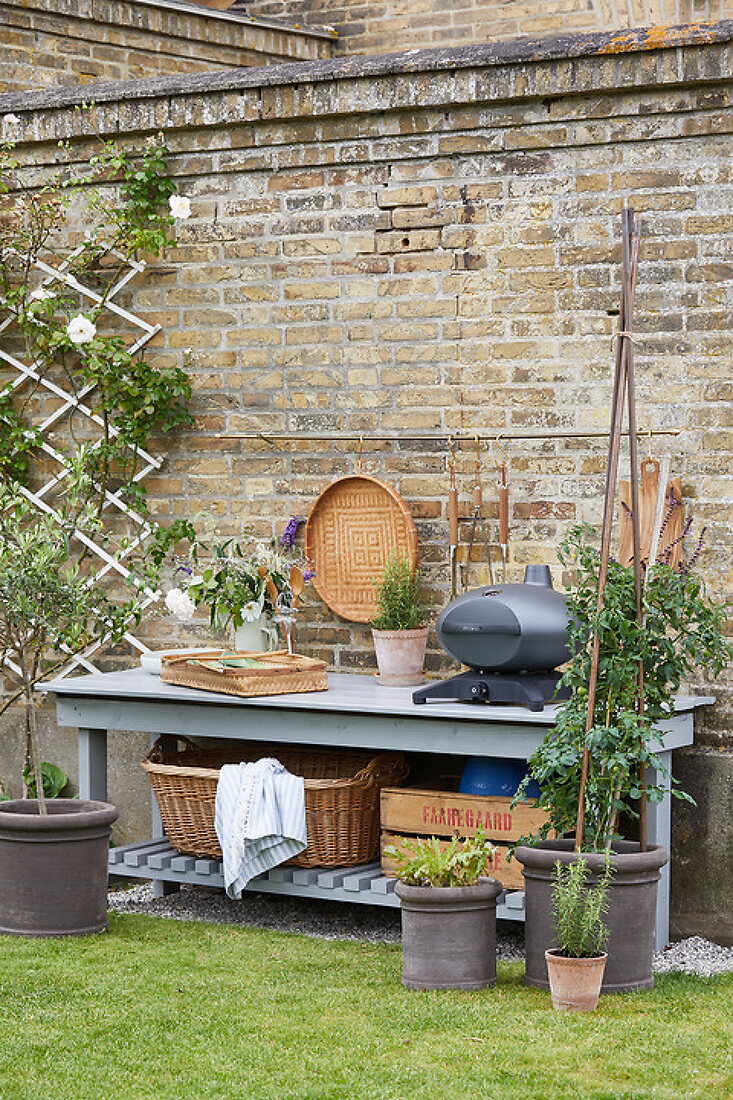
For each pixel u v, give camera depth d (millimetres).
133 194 5785
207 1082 3402
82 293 5992
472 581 5293
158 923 5031
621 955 4055
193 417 5805
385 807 4891
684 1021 3840
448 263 5285
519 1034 3711
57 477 6113
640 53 4879
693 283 4875
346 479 5441
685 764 4855
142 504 5891
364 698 4875
